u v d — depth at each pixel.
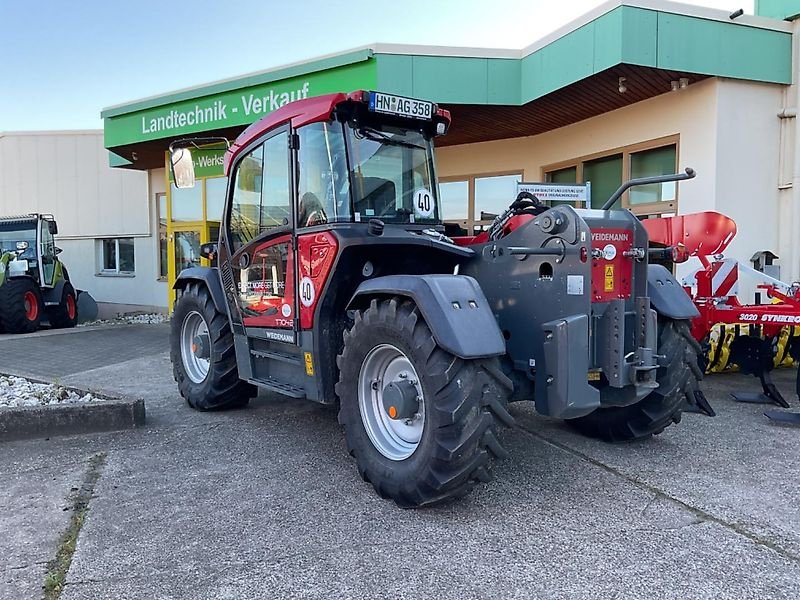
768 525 3.01
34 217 12.29
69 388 5.32
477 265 3.79
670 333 4.07
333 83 8.76
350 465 3.91
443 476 3.00
